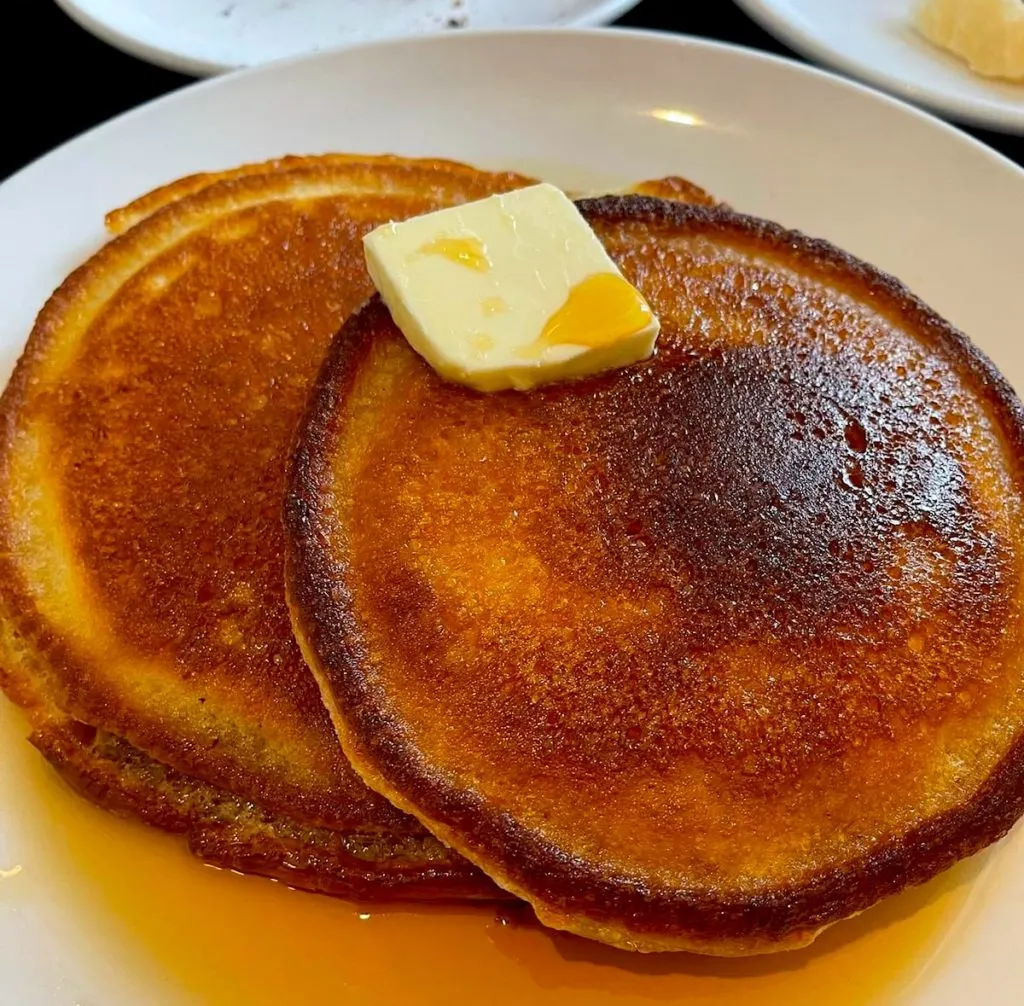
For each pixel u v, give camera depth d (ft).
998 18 1.10
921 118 0.96
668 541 0.66
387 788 0.61
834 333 0.77
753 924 0.60
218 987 0.64
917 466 0.71
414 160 0.95
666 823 0.61
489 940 0.66
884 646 0.65
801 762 0.62
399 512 0.66
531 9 1.17
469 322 0.70
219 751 0.67
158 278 0.82
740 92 0.99
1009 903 0.66
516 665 0.63
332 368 0.71
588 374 0.71
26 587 0.70
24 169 0.90
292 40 1.11
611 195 0.85
